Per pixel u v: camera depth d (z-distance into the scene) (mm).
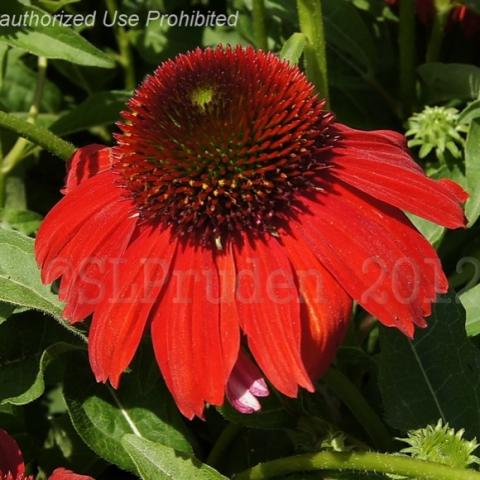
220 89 344
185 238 338
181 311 329
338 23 444
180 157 340
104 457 370
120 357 330
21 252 374
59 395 429
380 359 370
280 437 396
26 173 471
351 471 358
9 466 362
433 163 429
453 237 414
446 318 372
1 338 382
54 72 485
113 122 449
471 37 450
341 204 338
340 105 455
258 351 322
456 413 367
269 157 337
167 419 377
